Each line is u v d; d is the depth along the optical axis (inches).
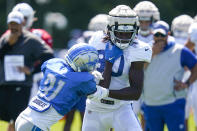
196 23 1107.9
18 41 1031.6
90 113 793.6
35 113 713.0
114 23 742.5
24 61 1031.6
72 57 717.9
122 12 741.9
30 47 1032.2
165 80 984.3
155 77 984.3
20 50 1029.2
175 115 991.0
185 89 998.4
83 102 1039.6
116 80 769.6
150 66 984.9
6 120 1050.1
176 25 1213.7
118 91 746.2
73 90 711.7
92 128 792.3
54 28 4827.8
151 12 985.5
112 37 750.5
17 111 1031.6
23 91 1035.3
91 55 718.5
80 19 4995.1
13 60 1029.8
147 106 1009.5
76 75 713.0
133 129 765.9
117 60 757.3
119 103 776.9
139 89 751.7
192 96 1155.9
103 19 1141.7
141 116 1084.5
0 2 4849.9
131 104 790.5
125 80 772.0
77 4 4987.7
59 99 711.1
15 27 1023.6
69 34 4921.3
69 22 4955.7
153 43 973.8
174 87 985.5
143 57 754.8
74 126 1344.7
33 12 1120.8
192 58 985.5
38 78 1243.2
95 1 5004.9
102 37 775.7
